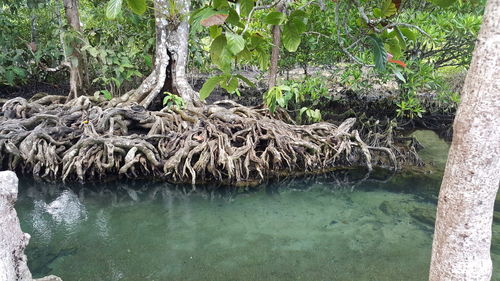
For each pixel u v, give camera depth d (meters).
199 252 4.38
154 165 6.61
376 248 4.49
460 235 1.55
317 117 8.00
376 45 2.08
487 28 1.32
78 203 5.87
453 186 1.54
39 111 7.78
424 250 4.45
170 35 8.14
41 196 6.10
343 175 7.28
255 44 2.34
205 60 11.71
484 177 1.45
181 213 5.54
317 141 7.56
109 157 6.33
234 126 7.43
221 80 1.99
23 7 11.62
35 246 4.44
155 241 4.65
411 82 7.52
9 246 1.97
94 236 4.74
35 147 6.48
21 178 6.70
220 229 5.02
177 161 6.48
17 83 12.48
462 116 1.45
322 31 7.27
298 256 4.31
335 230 4.98
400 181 6.96
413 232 4.91
